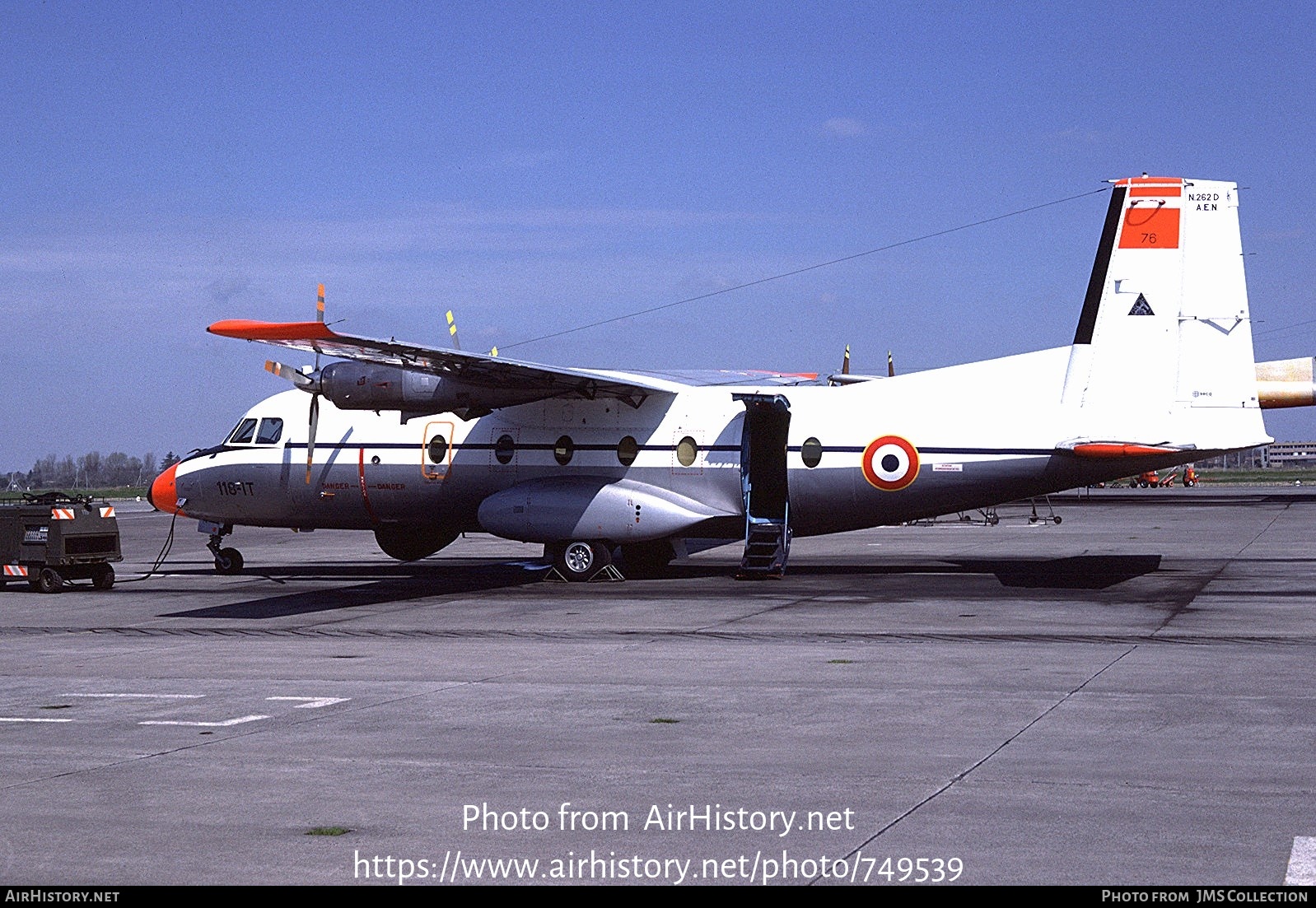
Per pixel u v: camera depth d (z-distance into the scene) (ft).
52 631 59.00
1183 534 114.62
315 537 139.54
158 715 36.83
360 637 54.44
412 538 90.02
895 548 102.78
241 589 78.33
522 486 79.20
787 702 37.65
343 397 77.71
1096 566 82.38
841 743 31.94
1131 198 71.10
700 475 77.51
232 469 86.48
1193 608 59.57
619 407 79.41
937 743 31.73
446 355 67.77
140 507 272.10
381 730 34.30
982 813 25.41
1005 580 73.72
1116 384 71.67
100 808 26.58
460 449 81.56
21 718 36.65
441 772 29.45
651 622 57.77
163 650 51.57
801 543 110.32
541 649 49.85
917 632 52.60
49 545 76.13
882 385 76.84
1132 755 30.12
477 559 100.94
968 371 75.51
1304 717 34.35
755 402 76.07
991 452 73.67
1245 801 25.93
